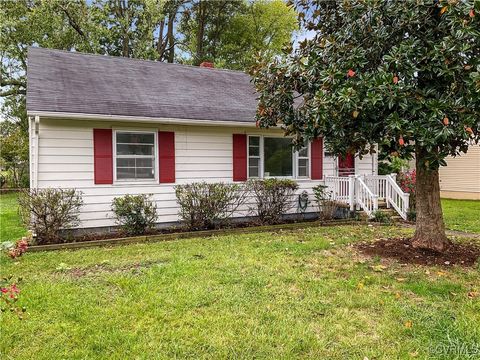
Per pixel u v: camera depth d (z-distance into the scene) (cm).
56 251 676
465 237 788
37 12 1770
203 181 938
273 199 960
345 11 565
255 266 559
